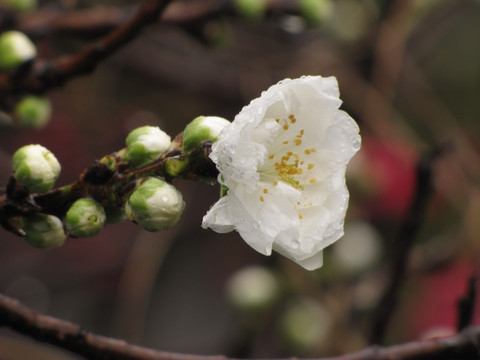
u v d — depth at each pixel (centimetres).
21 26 46
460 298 38
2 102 43
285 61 61
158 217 35
